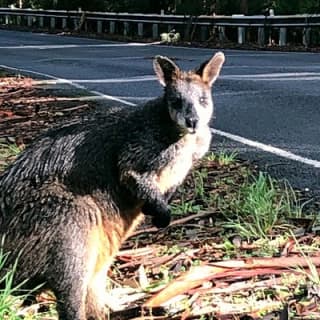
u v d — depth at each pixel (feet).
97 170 7.71
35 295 7.95
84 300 7.48
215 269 8.37
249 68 25.88
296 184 11.61
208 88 8.75
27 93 21.35
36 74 26.89
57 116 17.02
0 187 7.56
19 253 7.38
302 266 8.51
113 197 7.74
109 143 7.83
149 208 7.89
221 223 9.98
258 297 8.11
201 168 12.32
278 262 8.54
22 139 14.44
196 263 8.93
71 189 7.56
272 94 19.42
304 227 9.82
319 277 8.29
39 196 7.47
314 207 10.64
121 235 7.88
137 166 7.86
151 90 21.26
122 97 20.02
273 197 10.69
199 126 8.03
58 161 7.63
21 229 7.39
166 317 7.94
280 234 9.56
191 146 8.13
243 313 7.82
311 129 14.99
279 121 15.85
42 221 7.40
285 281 8.32
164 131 7.95
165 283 8.49
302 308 7.82
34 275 7.41
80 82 23.82
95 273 7.75
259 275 8.43
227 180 11.75
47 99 19.94
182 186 11.34
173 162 7.99
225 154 13.21
